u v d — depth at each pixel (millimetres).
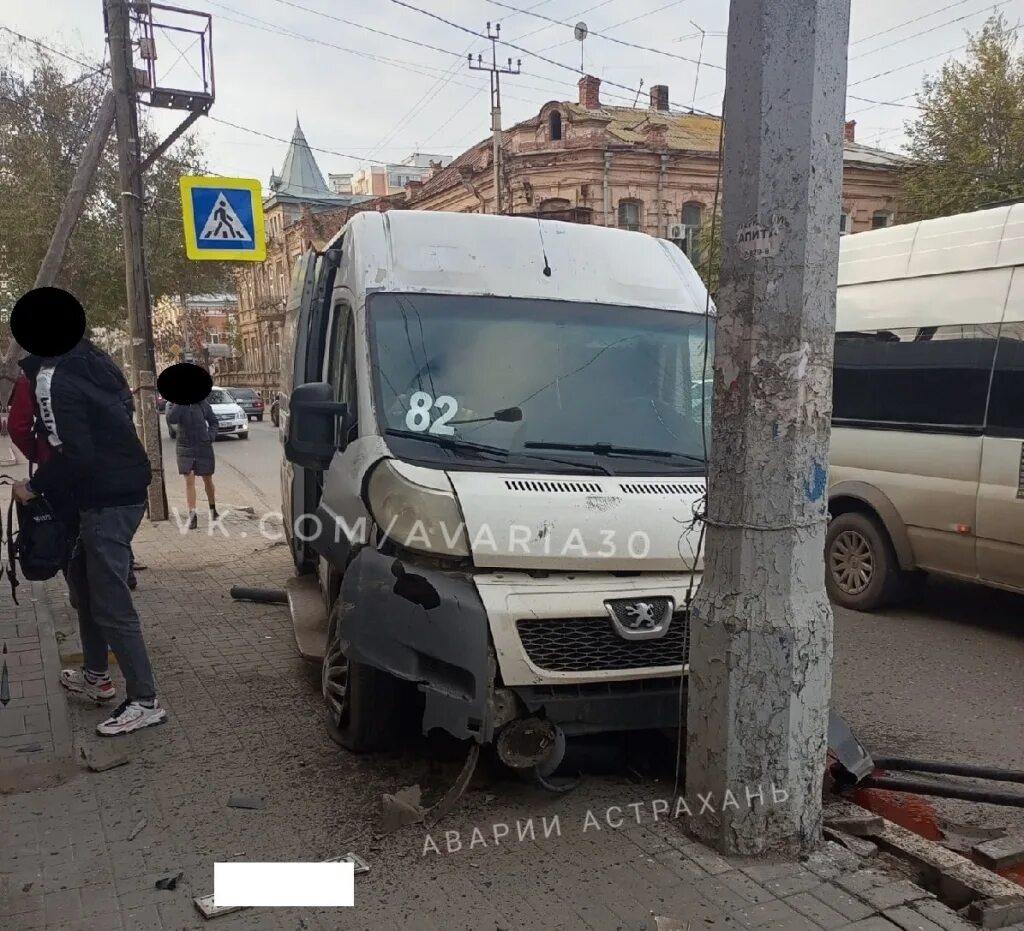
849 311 7621
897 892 3193
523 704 3584
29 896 3186
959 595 8039
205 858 3449
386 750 4367
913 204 28875
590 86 34469
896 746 4723
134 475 4527
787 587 3303
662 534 3824
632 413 4422
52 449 4438
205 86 10688
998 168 26531
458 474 3891
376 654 3783
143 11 10406
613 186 31266
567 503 3814
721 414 3346
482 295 4688
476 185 34625
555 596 3600
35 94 24547
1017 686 5629
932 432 6824
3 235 24562
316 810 3844
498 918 3051
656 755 4320
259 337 55938
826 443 3320
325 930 2990
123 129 10648
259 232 10633
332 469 4613
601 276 4984
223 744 4527
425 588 3625
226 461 21016
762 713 3318
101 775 4172
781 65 3078
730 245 3260
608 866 3371
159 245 26062
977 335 6562
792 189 3121
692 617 3490
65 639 6113
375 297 4555
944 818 4051
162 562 8852
